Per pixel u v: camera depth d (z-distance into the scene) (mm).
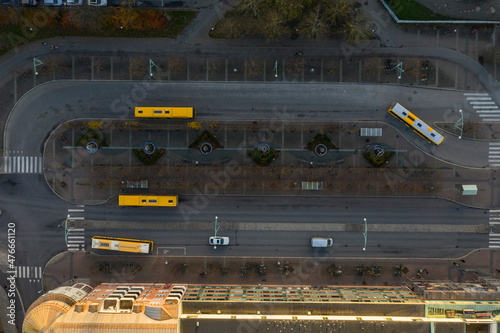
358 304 51688
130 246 59000
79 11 57094
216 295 54656
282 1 53156
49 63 59188
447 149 59250
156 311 49938
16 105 59688
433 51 58812
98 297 53000
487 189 59344
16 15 58625
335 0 56656
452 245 59469
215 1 58500
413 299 52969
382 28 58781
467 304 50844
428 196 59469
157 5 58781
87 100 59469
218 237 59438
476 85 59000
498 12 57875
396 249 59656
